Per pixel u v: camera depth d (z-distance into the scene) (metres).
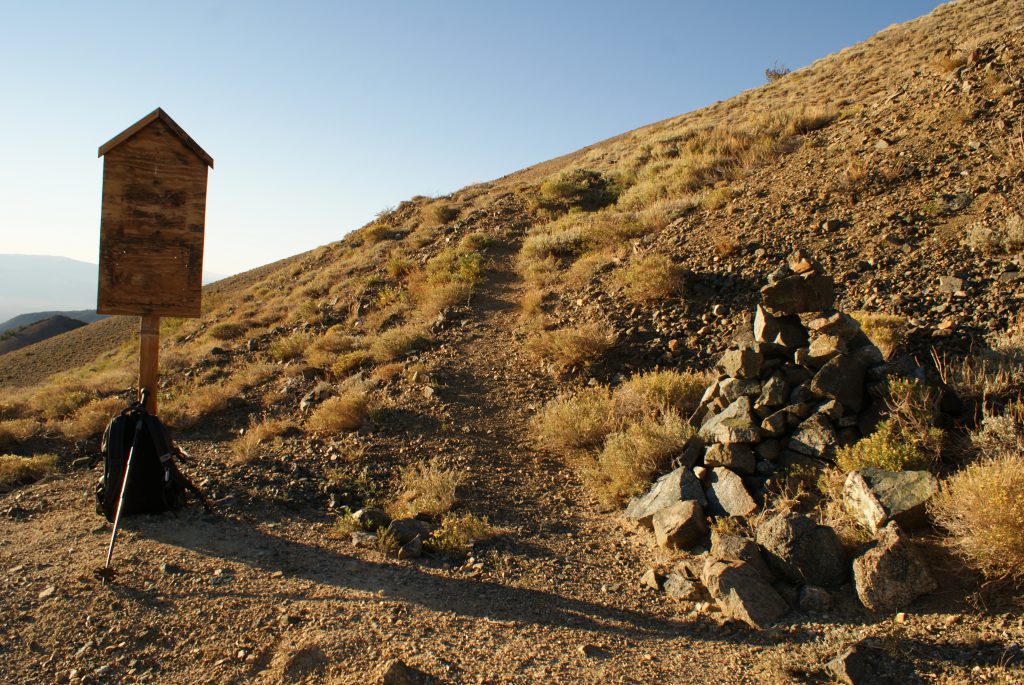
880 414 6.04
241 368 14.50
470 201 26.28
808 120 19.00
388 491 7.51
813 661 3.89
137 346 25.50
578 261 15.56
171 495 6.56
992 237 9.90
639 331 11.28
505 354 11.99
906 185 12.79
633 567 5.64
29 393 14.87
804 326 6.90
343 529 6.30
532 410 9.77
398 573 5.43
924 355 8.16
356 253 24.22
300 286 22.64
